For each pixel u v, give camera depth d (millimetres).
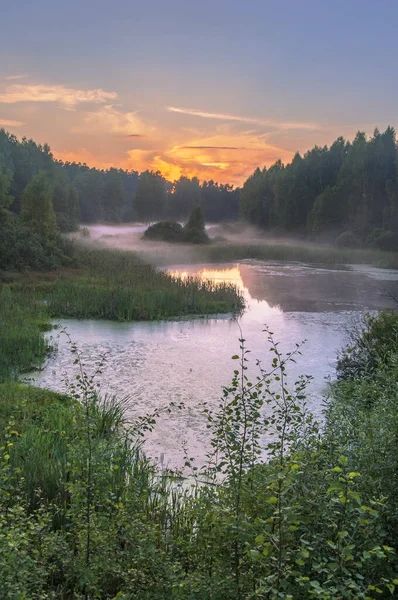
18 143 90938
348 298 24094
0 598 3400
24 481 5980
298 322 18406
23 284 22047
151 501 6051
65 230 47750
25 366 12477
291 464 3910
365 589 3283
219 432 4902
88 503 4391
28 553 4207
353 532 3562
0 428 8023
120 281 23828
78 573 4090
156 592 3861
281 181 84875
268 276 33375
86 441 4934
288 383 11266
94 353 14008
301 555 3434
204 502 4656
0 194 49719
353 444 5246
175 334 16562
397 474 4320
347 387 7570
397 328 10742
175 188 142875
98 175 122750
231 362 13141
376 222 65500
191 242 51375
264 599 3369
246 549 3588
